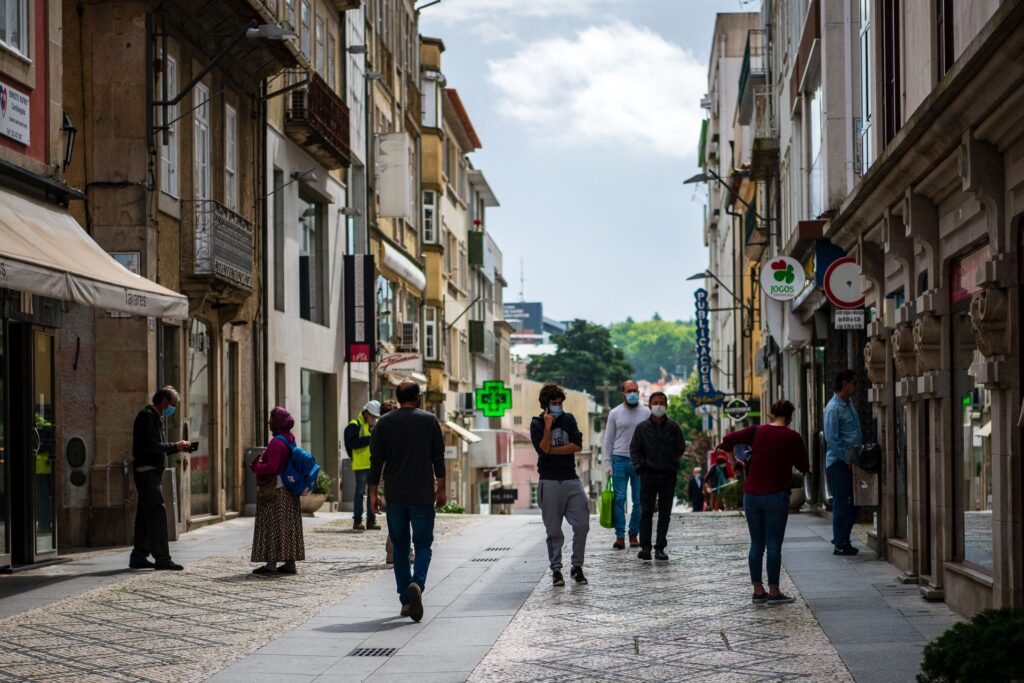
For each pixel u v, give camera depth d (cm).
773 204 4303
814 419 3172
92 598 1565
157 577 1767
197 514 2709
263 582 1719
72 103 2372
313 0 3675
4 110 1781
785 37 3734
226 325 2888
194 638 1292
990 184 1162
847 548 1920
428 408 5872
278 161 3369
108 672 1117
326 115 3597
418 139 5697
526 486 11031
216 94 2714
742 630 1274
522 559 1967
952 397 1400
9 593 1608
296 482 1811
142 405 2305
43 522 1947
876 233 1772
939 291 1412
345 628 1351
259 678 1091
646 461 1909
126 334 2309
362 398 4475
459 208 7294
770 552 1447
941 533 1423
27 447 1880
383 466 1469
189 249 2603
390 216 4644
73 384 2300
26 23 1861
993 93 1065
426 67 5903
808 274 3036
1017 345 1137
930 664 845
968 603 1300
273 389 3288
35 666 1143
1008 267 1137
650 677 1059
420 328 5662
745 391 6488
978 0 1254
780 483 1445
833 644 1180
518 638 1268
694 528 2531
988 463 1240
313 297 3828
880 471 1867
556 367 15712
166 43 2475
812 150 2988
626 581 1677
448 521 2841
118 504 2283
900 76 1667
